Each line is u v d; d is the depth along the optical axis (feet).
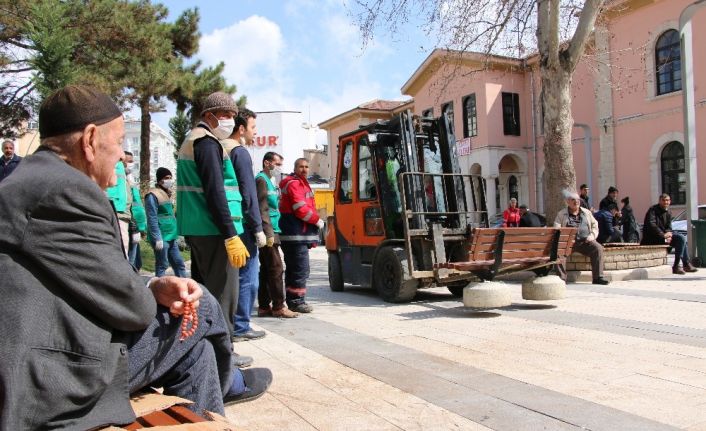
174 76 57.31
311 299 28.99
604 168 86.22
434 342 17.22
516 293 28.17
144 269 47.37
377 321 21.40
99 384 5.88
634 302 24.02
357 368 14.30
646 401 11.27
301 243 23.89
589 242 31.32
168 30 60.95
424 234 25.77
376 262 27.66
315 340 17.94
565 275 32.58
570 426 9.99
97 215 5.98
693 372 13.28
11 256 5.71
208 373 8.02
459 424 10.24
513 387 12.35
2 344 5.43
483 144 102.58
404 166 26.78
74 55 48.01
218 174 13.30
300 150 121.08
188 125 74.54
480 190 29.01
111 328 6.23
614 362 14.30
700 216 38.73
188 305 7.34
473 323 20.29
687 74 38.01
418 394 12.05
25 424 5.42
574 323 19.56
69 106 6.49
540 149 100.48
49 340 5.66
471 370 13.83
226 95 14.89
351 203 30.55
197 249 13.78
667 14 76.69
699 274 35.96
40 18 35.81
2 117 45.19
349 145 31.24
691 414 10.49
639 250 34.76
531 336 17.70
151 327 7.20
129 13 52.44
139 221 30.17
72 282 5.80
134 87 53.88
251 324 21.25
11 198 5.72
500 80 102.12
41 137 6.58
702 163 73.61
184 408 6.79
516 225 60.75
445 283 27.35
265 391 12.13
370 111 133.59
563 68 37.81
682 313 21.09
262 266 23.22
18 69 45.78
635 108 81.71
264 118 118.11
